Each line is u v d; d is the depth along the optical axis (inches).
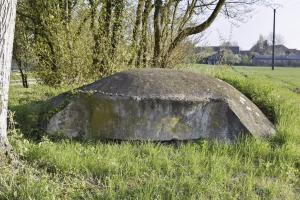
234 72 494.0
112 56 514.3
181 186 190.9
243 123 277.7
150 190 182.2
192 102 276.2
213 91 288.8
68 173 200.5
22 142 231.8
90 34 512.1
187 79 295.0
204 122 277.7
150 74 296.0
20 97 398.6
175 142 273.1
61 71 505.7
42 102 324.5
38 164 208.5
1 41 198.7
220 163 226.7
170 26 587.2
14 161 200.4
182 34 594.2
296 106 354.9
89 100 277.3
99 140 265.6
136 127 271.7
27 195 170.6
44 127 277.3
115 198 176.9
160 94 275.9
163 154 238.8
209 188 189.0
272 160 243.0
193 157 231.1
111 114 273.7
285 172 222.8
